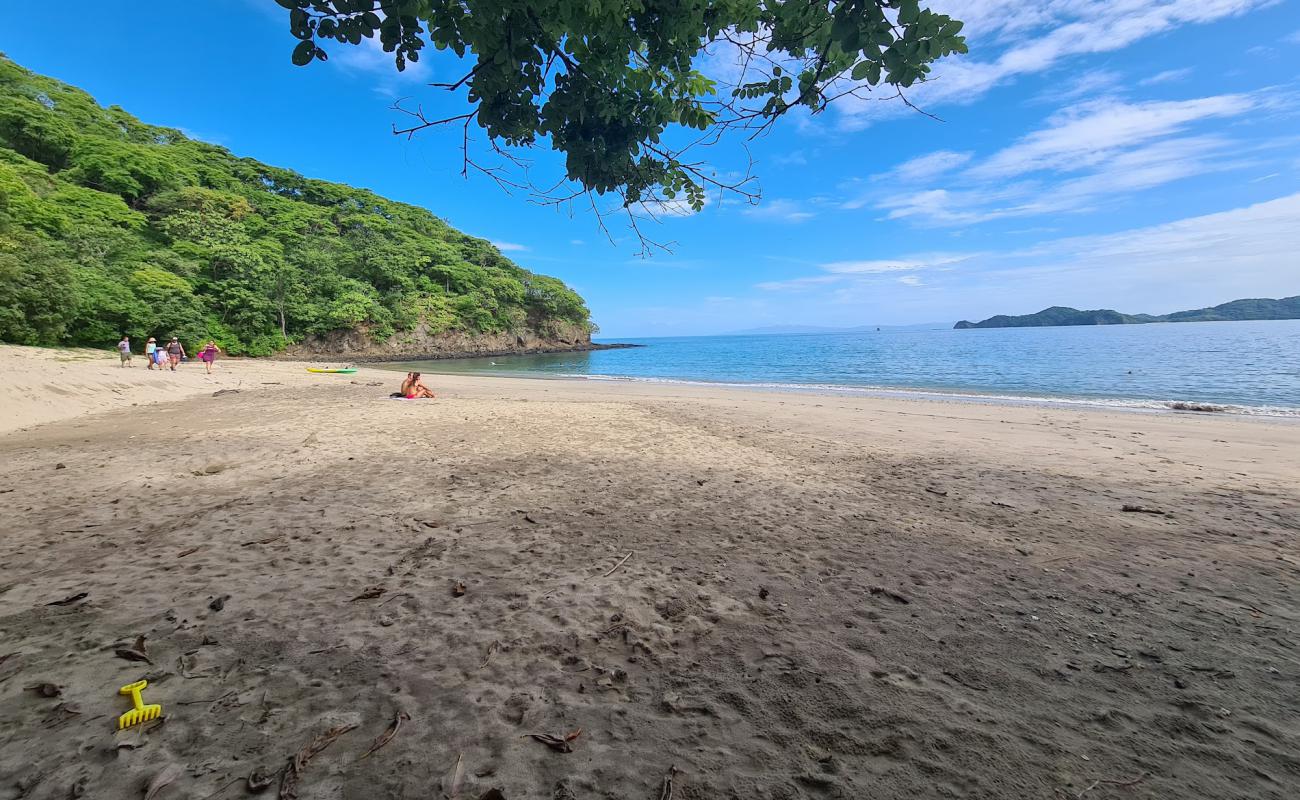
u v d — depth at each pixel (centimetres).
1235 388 1900
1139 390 1920
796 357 5116
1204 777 177
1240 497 568
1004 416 1271
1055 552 403
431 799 162
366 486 568
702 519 479
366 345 5528
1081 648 263
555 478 620
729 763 181
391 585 329
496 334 6912
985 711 212
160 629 267
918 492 583
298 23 178
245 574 341
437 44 210
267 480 588
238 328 4706
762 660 249
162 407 1260
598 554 390
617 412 1259
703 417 1206
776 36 222
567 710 210
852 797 167
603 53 226
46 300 2673
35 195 3694
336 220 7144
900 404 1562
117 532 417
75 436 856
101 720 194
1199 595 328
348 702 211
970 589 335
